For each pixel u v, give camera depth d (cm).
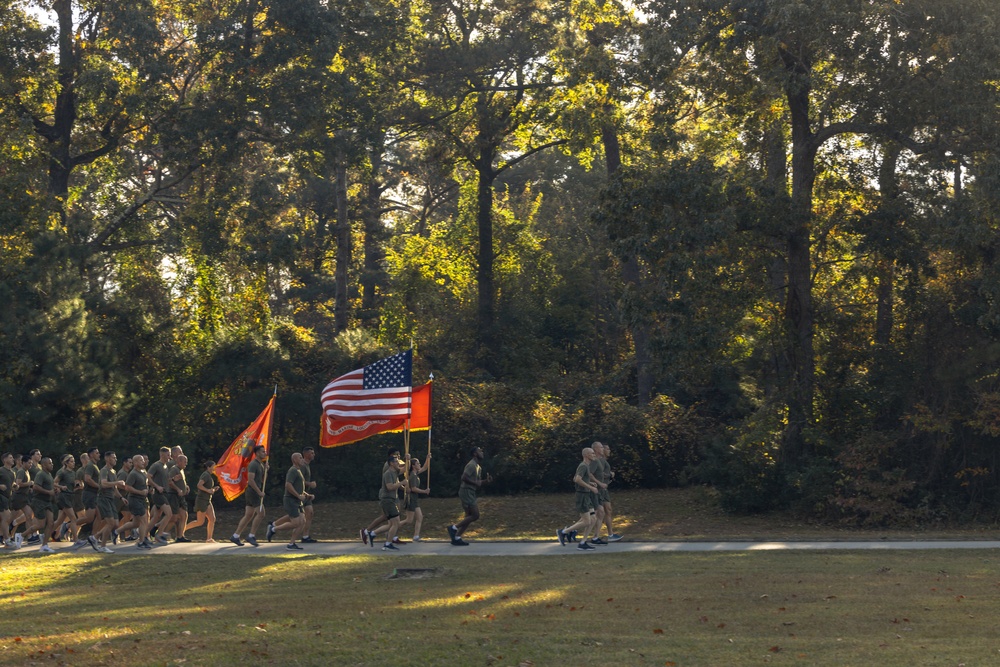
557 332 5034
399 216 6788
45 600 1354
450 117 4319
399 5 3966
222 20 3503
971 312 2545
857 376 2862
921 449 2620
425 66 4038
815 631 1052
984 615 1129
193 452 3159
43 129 3694
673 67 2798
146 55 3403
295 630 1076
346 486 3356
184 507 2147
